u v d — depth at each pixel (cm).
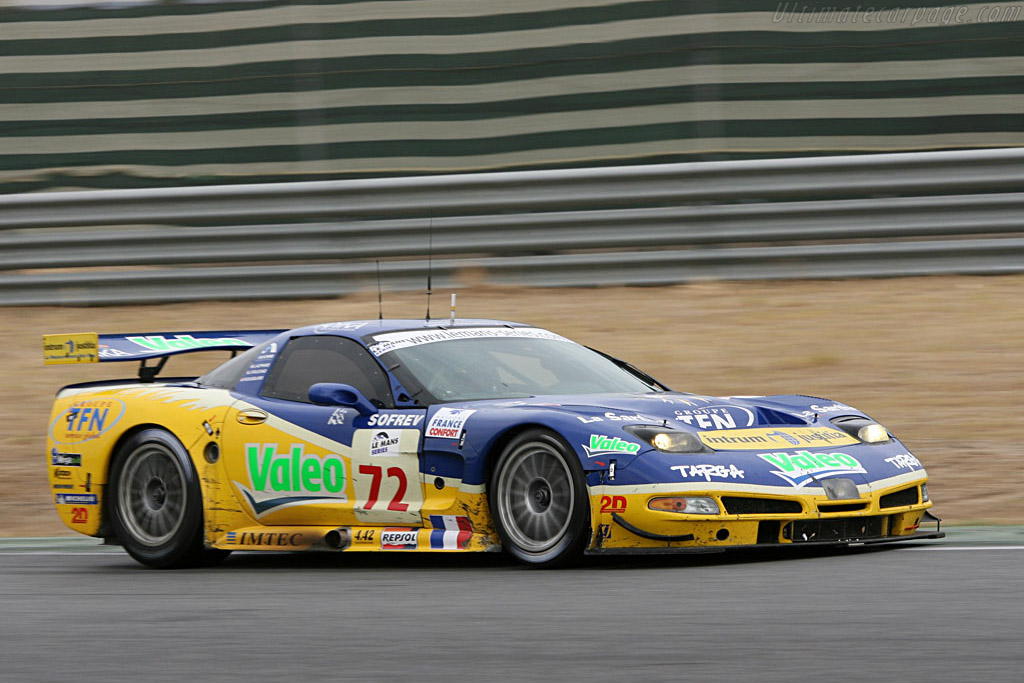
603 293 4159
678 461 1938
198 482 2323
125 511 2403
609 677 1278
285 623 1631
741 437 2042
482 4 4606
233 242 4278
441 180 4200
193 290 4319
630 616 1575
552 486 2000
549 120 4506
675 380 3500
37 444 3459
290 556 2475
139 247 4312
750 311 3938
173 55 4784
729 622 1518
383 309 4134
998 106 4253
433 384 2220
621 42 4472
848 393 3341
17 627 1681
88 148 4803
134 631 1620
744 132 4369
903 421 3144
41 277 4422
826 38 4359
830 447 2075
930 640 1391
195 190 4278
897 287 4062
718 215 4072
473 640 1476
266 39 4706
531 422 2009
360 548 2162
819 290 4094
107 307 4403
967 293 3962
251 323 4097
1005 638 1390
